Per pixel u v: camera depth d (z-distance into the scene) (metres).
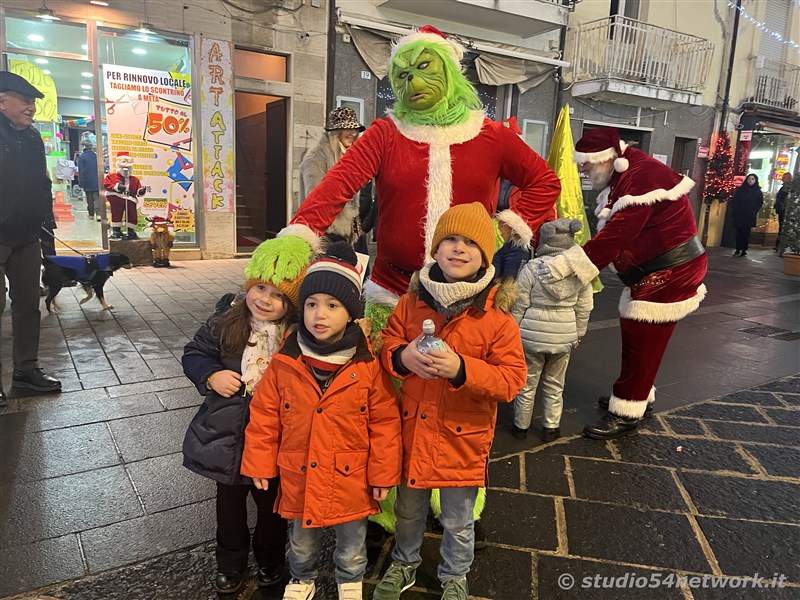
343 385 1.72
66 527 2.27
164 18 7.87
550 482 2.79
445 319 1.84
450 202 2.06
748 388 4.26
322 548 2.28
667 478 2.86
